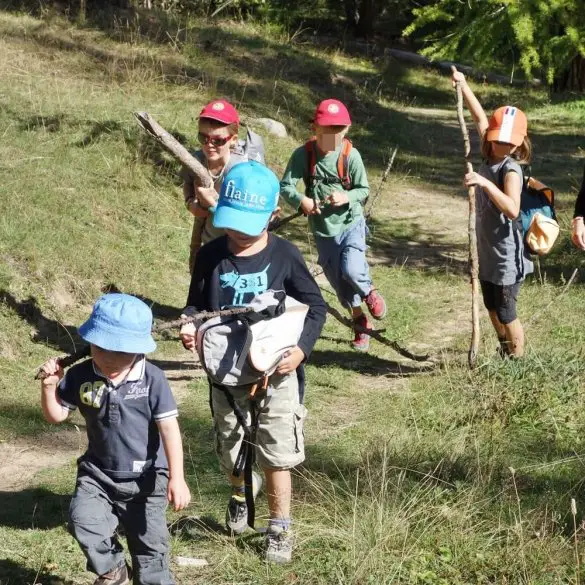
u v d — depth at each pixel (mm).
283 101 17516
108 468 4109
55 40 15836
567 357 7375
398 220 13805
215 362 4559
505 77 31891
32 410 6684
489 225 7199
